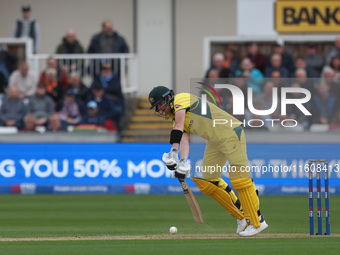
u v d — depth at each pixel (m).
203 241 30.39
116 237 32.75
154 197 57.12
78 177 60.75
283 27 70.94
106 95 65.19
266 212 46.28
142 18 76.06
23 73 66.38
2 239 32.34
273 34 71.06
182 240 30.89
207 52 66.19
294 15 70.69
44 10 76.56
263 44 66.06
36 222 41.72
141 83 76.06
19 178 61.03
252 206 32.09
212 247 27.95
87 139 63.53
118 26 76.44
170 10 75.69
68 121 65.12
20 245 29.53
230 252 26.56
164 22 75.88
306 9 70.56
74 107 65.25
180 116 31.12
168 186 60.25
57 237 33.16
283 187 58.28
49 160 60.94
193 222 41.53
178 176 31.89
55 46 76.56
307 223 40.25
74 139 63.59
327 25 70.31
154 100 31.42
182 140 32.25
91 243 30.02
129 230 37.53
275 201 53.31
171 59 75.88
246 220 32.69
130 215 45.31
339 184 56.28
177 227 38.97
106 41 67.31
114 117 65.31
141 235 34.00
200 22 75.62
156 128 67.56
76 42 67.38
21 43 68.44
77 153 60.75
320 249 27.27
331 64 64.25
